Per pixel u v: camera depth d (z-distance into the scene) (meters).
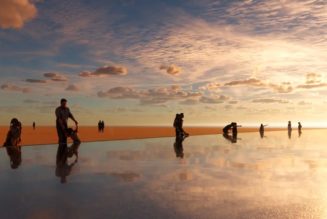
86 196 4.73
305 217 3.74
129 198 4.60
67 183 5.71
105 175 6.59
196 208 4.09
